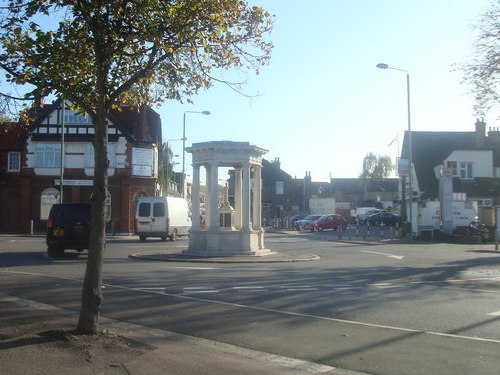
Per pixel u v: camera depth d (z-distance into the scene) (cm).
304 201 9369
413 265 2056
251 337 857
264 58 956
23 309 1055
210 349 771
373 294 1298
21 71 827
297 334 878
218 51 927
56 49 810
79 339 759
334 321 982
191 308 1097
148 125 4753
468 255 2552
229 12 878
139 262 2089
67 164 4606
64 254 2317
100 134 789
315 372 673
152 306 1115
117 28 805
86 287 793
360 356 749
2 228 4588
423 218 3944
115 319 985
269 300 1200
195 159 2508
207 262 2119
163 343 796
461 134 6044
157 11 809
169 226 3497
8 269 1761
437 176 5144
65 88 830
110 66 845
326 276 1667
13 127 1045
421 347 798
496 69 2102
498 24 2084
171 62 920
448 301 1207
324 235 4669
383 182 10350
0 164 4653
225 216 2714
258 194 2600
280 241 3719
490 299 1238
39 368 643
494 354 759
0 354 693
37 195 4597
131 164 4588
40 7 805
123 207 4559
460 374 667
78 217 2181
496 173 5519
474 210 3853
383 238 4062
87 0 780
